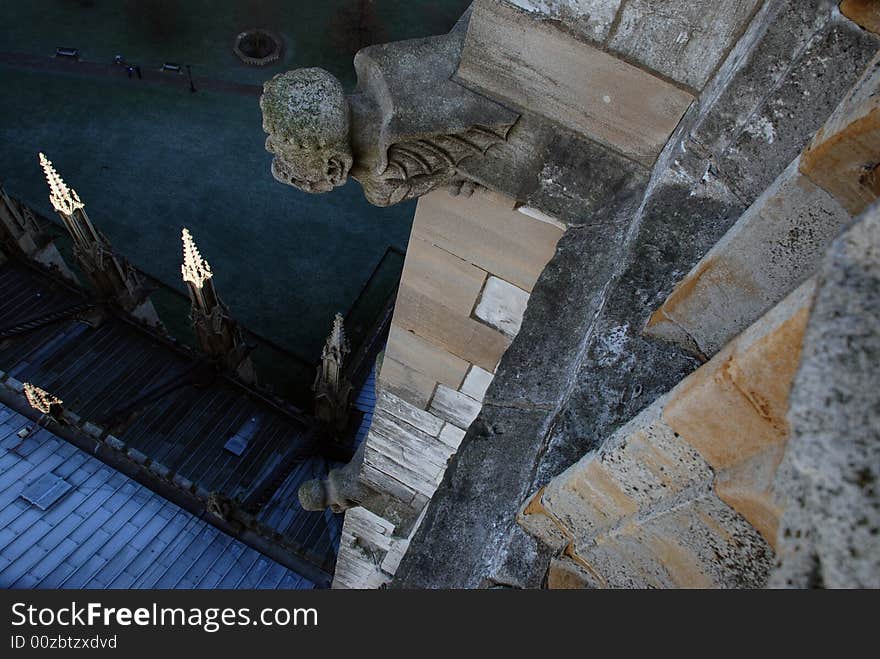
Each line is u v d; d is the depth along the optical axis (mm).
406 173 3174
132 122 28703
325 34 32250
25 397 19266
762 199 2105
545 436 2609
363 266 27094
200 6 31906
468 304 4504
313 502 8156
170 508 18859
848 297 889
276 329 25656
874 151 1698
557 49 2889
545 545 2369
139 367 22844
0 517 17281
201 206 27234
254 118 29625
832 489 827
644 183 3141
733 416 1441
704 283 2312
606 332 2586
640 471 1764
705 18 2643
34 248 23578
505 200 3578
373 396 24891
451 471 2863
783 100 2479
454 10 33781
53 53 29969
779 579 868
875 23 2240
